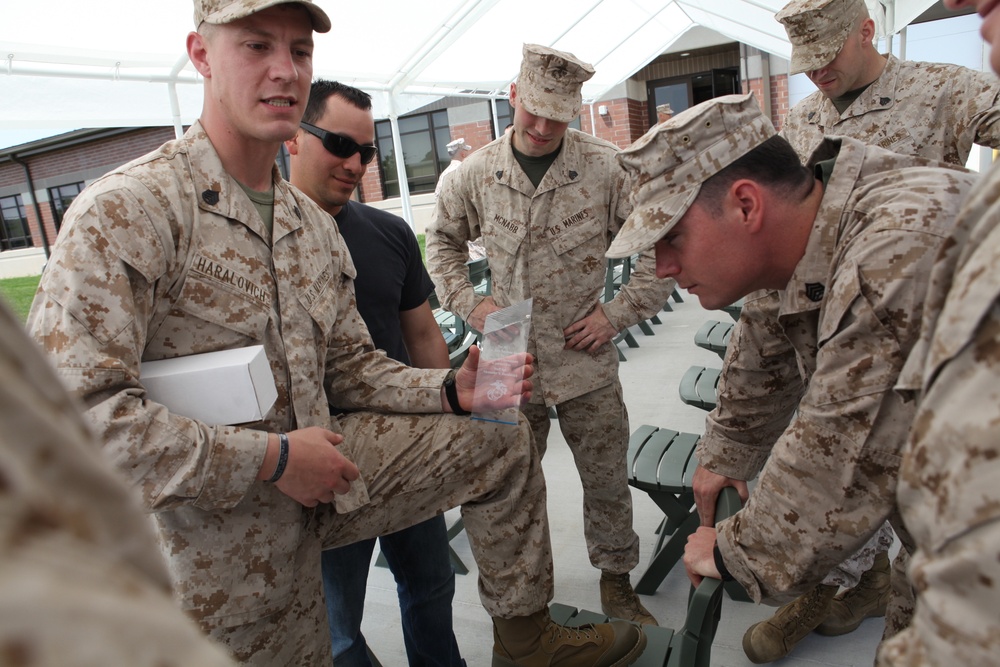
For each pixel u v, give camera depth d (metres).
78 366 1.20
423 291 2.49
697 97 14.97
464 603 2.87
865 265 1.15
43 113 3.82
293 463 1.36
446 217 2.87
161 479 1.24
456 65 7.03
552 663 1.77
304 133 2.11
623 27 9.07
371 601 2.97
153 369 1.35
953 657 0.61
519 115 2.49
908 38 8.28
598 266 2.61
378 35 5.24
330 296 1.64
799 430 1.27
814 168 1.44
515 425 1.66
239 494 1.33
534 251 2.59
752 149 1.35
